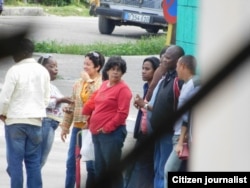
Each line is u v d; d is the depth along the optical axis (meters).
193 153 8.23
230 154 7.04
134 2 48.59
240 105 7.02
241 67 7.07
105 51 41.06
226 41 7.14
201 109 7.70
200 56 7.62
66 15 63.50
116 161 14.00
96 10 50.19
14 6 61.66
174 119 11.41
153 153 13.39
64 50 40.06
